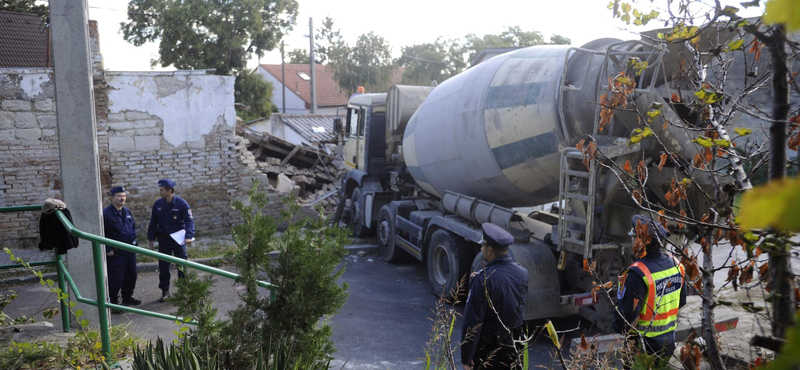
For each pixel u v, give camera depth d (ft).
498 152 21.30
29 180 32.07
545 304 19.71
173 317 13.87
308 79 161.58
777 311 4.01
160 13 94.27
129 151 34.27
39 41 46.37
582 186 18.51
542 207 27.55
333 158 52.01
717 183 6.68
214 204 36.83
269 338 10.70
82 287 16.53
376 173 35.63
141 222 34.99
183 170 35.78
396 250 30.68
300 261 10.85
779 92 4.24
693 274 6.42
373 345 19.72
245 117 101.60
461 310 23.20
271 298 11.18
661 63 15.20
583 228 18.38
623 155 16.55
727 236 6.17
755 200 1.31
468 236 22.56
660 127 14.94
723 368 5.86
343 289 11.29
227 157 36.83
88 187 16.40
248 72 103.86
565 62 18.17
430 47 142.00
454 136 23.47
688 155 15.39
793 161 4.45
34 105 31.71
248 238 10.98
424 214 27.89
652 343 10.61
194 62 94.73
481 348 12.14
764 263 5.72
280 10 102.06
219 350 10.55
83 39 15.97
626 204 17.88
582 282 19.60
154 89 34.42
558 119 18.98
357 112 36.96
